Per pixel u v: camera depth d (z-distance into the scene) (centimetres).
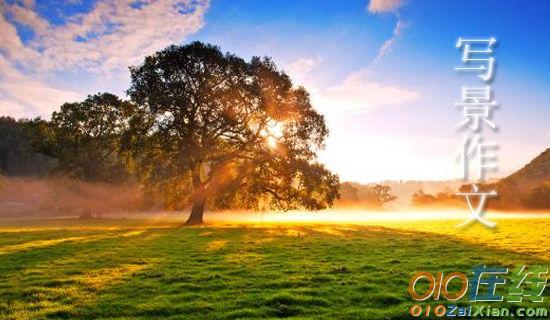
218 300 1317
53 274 1708
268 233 3522
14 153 14662
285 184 4928
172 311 1209
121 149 5081
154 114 4759
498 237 3027
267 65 4997
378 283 1532
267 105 4725
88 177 7300
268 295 1353
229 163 5088
